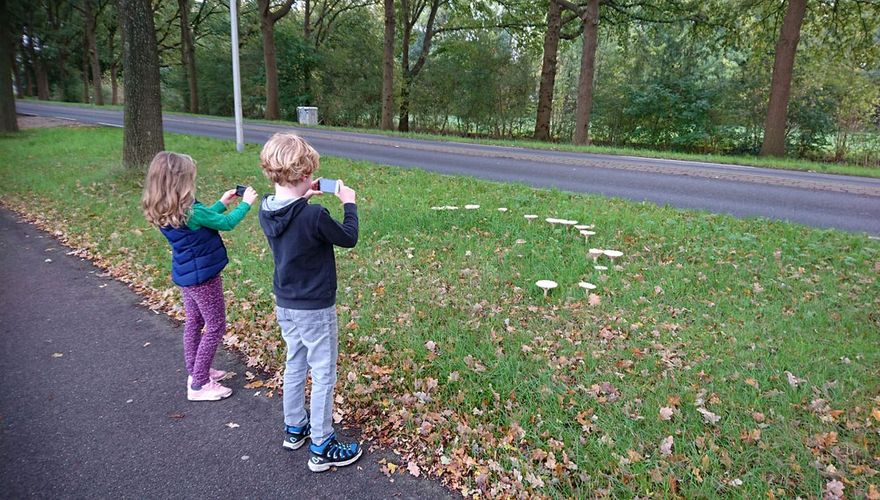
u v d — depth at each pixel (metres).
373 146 18.52
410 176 12.01
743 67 26.31
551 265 6.36
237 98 15.60
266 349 4.43
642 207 9.11
